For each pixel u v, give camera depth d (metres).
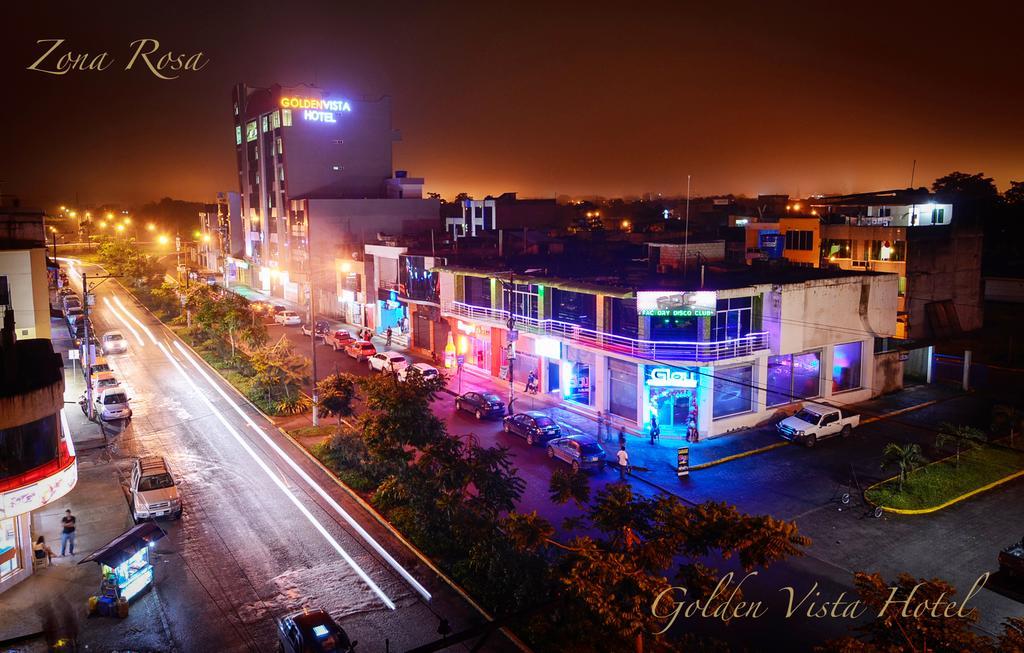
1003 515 29.52
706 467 34.75
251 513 30.11
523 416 38.94
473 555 23.94
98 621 22.42
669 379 38.00
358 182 93.50
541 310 46.19
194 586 24.44
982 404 44.69
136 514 28.98
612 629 17.36
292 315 74.88
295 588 24.30
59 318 76.56
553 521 29.12
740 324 39.84
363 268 71.00
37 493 22.77
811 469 34.34
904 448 32.12
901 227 59.31
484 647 20.84
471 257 60.25
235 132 107.69
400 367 52.78
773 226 75.06
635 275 46.94
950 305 62.38
